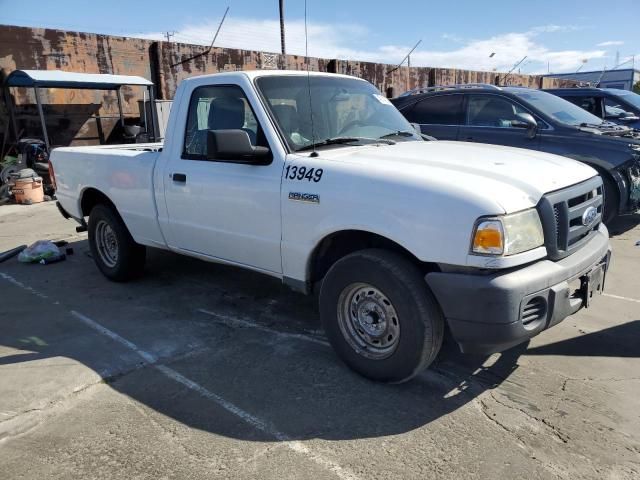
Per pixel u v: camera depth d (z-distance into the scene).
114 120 14.64
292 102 3.97
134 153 4.95
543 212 3.01
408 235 3.00
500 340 2.84
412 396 3.27
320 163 3.46
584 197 3.46
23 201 10.76
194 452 2.76
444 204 2.89
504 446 2.78
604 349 3.85
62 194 6.01
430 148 3.89
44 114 13.23
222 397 3.29
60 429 2.98
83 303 4.97
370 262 3.18
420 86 24.16
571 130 6.99
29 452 2.79
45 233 8.08
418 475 2.57
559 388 3.33
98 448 2.81
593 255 3.31
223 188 3.99
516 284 2.79
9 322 4.54
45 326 4.43
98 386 3.44
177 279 5.59
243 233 3.96
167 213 4.59
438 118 8.23
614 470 2.59
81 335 4.24
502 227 2.79
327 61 19.91
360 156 3.55
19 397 3.31
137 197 4.86
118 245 5.35
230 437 2.89
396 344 3.20
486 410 3.10
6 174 11.17
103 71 14.16
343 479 2.55
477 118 7.82
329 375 3.54
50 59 13.10
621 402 3.17
